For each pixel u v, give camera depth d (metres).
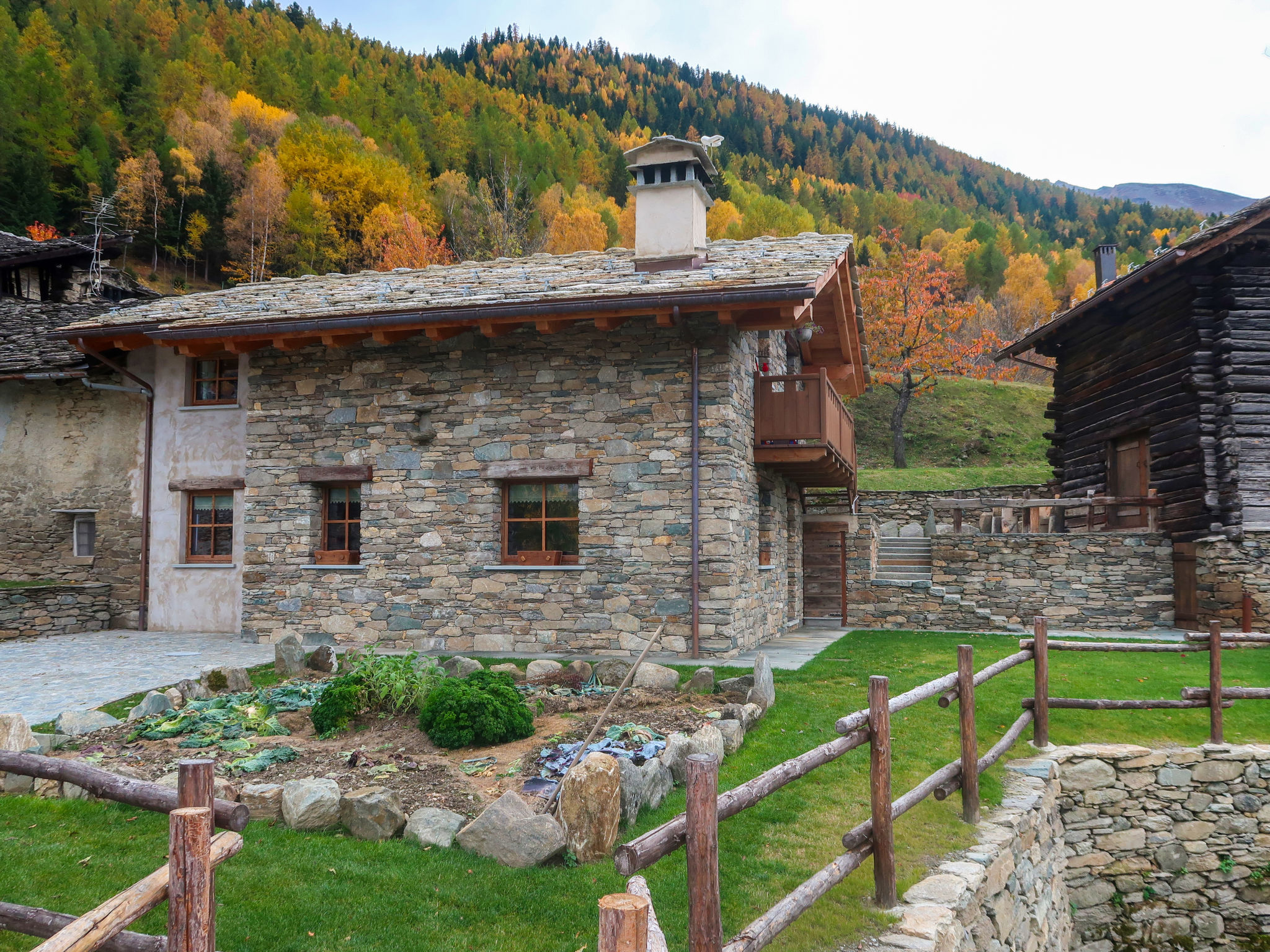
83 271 21.50
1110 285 15.66
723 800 3.33
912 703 5.32
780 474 15.67
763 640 13.85
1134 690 9.63
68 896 4.48
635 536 11.95
